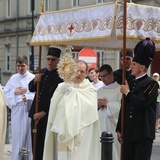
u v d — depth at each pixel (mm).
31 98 8938
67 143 5984
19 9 34094
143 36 6246
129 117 6047
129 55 7117
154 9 6367
